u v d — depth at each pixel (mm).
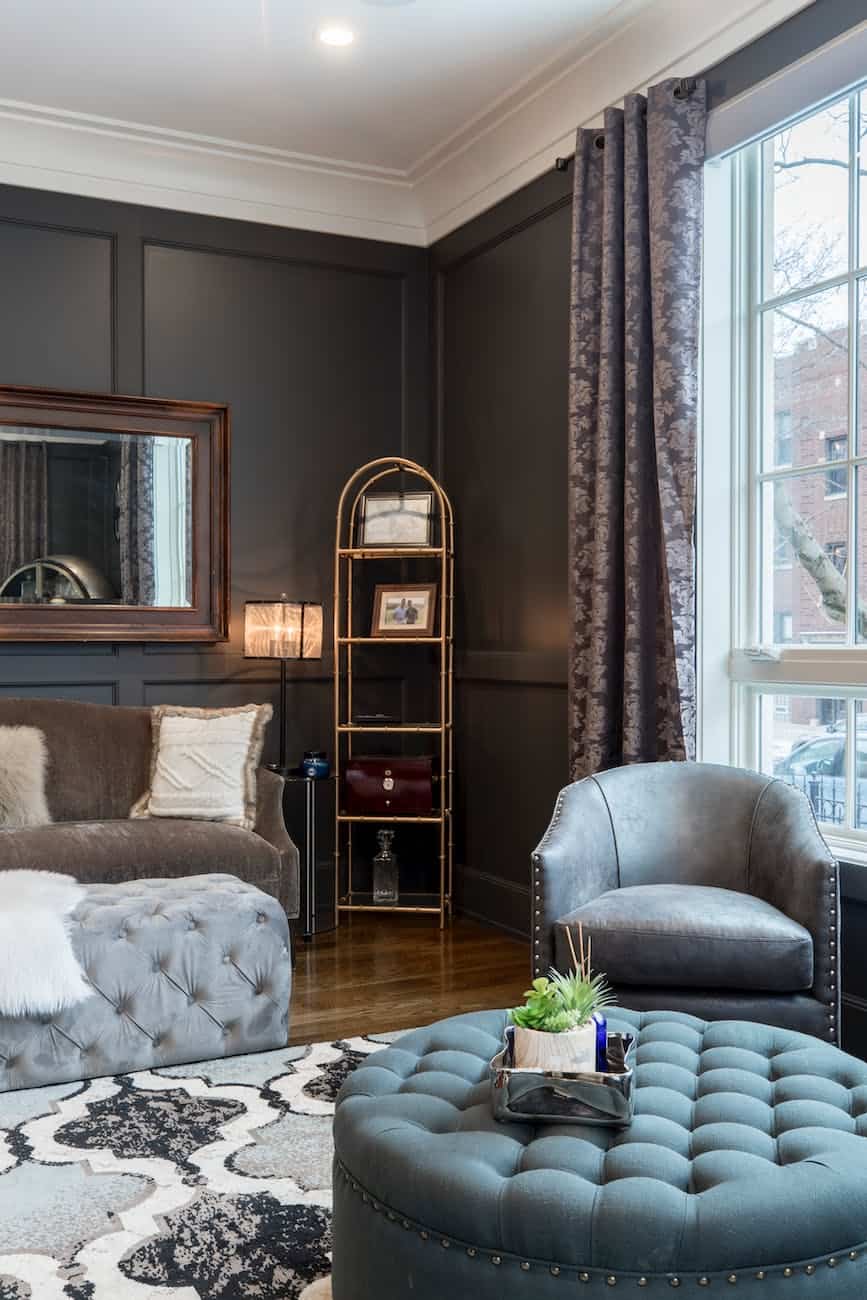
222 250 4852
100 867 3693
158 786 4191
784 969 2641
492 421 4766
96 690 4629
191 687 4801
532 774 4484
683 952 2678
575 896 2914
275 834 4090
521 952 4297
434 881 5105
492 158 4605
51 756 4176
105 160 4594
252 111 4359
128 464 4664
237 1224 2152
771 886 2943
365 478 5141
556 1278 1486
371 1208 1647
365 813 4742
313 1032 3340
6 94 4215
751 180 3584
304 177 4902
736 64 3418
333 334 5086
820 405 3338
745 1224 1470
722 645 3600
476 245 4844
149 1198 2256
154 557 4703
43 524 4516
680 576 3461
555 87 4090
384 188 5047
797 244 3418
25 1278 1961
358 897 4934
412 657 5211
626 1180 1552
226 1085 2865
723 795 3203
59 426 4543
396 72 4043
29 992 2779
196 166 4727
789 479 3451
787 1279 1479
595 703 3717
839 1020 2703
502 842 4695
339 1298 1745
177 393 4770
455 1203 1539
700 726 3578
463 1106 1818
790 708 3461
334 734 5070
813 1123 1716
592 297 3842
